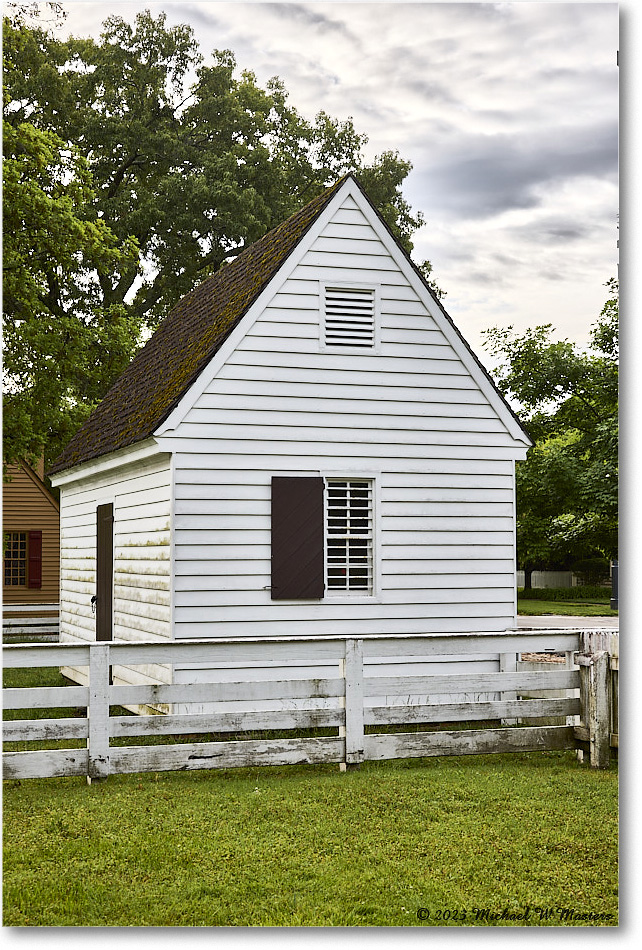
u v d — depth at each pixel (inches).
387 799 361.1
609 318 1541.6
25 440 1074.7
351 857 294.4
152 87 1509.6
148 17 1519.4
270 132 1624.0
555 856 298.5
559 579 2258.9
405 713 423.2
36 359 1088.2
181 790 376.2
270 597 526.9
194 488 516.4
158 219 1412.4
